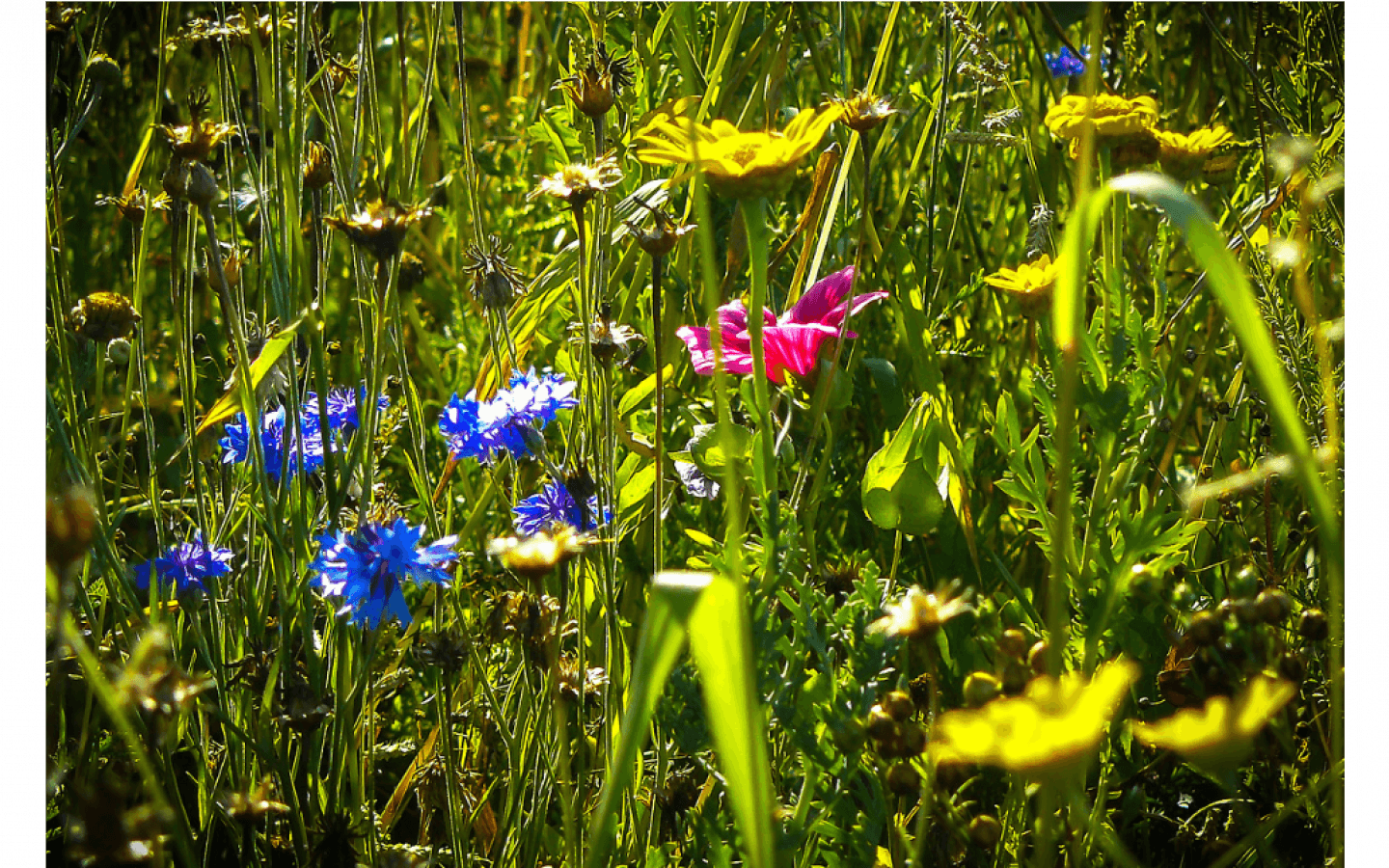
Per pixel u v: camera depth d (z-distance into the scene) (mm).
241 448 1109
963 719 882
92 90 1256
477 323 1330
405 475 1273
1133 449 1058
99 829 917
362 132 1140
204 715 1056
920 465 1074
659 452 1061
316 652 1073
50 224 1107
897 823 1001
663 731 1024
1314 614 999
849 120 1107
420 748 1130
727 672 898
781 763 1053
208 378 1228
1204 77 1396
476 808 1078
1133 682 1066
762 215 991
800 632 1002
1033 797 1062
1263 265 1086
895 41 1348
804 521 1097
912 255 1250
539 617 1014
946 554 1152
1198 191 1280
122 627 1066
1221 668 986
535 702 1083
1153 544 1037
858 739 977
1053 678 928
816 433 1093
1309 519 1129
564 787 1008
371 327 1118
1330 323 1063
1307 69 1214
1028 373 1075
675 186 1192
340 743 1052
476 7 1765
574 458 1091
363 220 1042
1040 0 1303
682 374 1249
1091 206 914
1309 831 1042
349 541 1026
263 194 1092
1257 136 1301
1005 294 1298
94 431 1085
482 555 1180
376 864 1037
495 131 1578
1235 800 997
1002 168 1349
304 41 1083
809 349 1118
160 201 1106
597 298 1132
